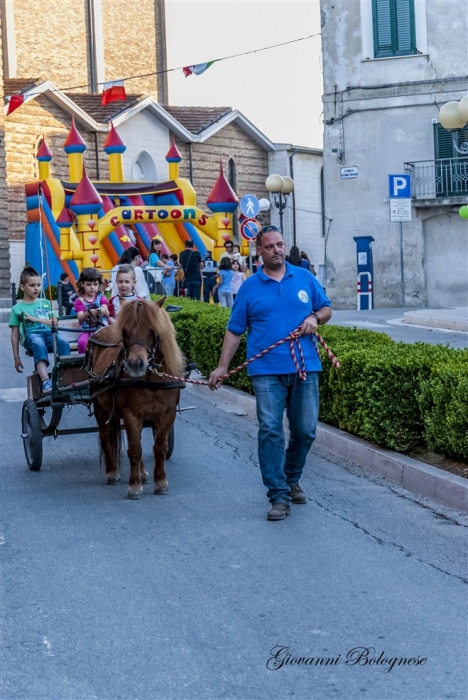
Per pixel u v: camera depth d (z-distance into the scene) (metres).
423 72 35.84
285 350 8.77
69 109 47.41
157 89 60.03
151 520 8.88
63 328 11.70
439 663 5.59
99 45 56.53
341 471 10.63
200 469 11.00
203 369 17.08
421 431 10.37
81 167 40.00
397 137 36.22
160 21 59.88
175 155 40.88
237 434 13.08
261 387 8.78
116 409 9.77
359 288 36.34
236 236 54.81
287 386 8.91
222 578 7.17
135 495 9.69
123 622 6.37
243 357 15.40
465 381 9.20
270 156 55.78
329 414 12.24
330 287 37.16
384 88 36.12
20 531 8.68
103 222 34.44
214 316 16.97
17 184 46.06
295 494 9.24
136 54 58.75
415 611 6.38
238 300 8.95
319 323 9.03
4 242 41.78
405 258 36.50
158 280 30.86
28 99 46.25
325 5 36.50
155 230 42.34
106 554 7.88
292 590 6.86
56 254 38.91
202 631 6.16
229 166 54.25
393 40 35.91
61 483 10.59
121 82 33.12
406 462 9.94
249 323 8.96
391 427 10.39
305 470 10.72
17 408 15.64
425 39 35.75
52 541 8.32
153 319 9.28
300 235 56.66
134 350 9.11
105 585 7.12
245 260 35.78
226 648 5.89
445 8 35.50
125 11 58.16
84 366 10.68
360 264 36.31
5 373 19.64
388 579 7.02
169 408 9.69
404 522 8.53
